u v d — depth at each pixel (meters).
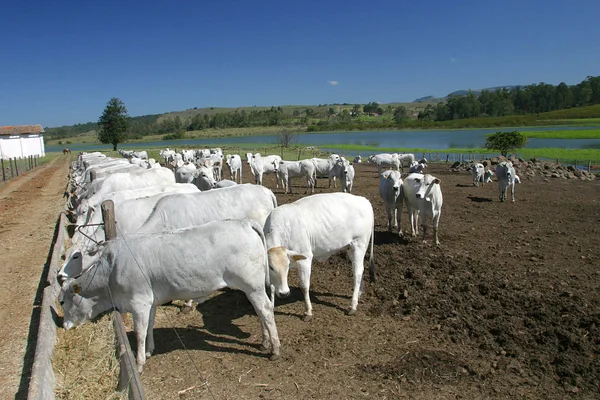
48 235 13.64
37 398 5.03
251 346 6.84
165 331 7.41
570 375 5.71
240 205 9.17
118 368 5.97
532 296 7.80
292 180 28.97
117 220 8.94
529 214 15.30
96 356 6.43
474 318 7.35
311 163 22.41
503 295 7.99
